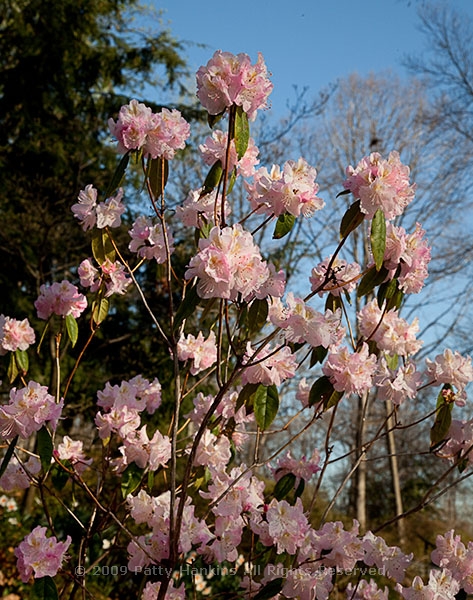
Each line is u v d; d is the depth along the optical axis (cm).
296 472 133
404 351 130
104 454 127
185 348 133
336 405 128
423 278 116
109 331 468
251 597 122
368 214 105
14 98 515
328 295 128
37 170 511
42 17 509
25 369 127
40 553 109
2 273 450
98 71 546
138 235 127
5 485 125
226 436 135
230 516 123
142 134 109
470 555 125
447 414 127
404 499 786
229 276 98
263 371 115
